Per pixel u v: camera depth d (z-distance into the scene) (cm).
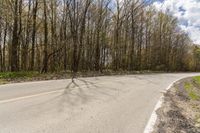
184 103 1202
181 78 3136
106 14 4262
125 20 4469
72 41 3706
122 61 4828
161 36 6694
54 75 2242
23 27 3120
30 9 3025
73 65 3416
